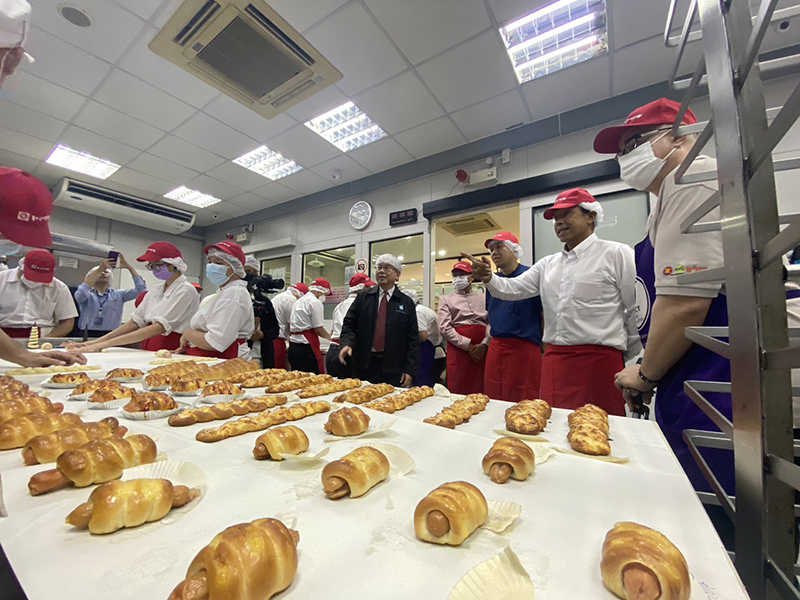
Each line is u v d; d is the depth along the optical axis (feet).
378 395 5.27
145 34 9.62
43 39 9.74
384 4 8.38
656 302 4.13
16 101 12.41
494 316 8.78
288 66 10.07
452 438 3.37
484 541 1.85
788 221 2.19
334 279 20.13
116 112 12.98
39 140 15.01
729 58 2.13
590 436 3.25
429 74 10.68
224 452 3.04
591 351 6.22
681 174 2.95
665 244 4.03
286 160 16.93
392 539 1.86
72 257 16.52
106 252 17.02
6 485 2.34
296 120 13.32
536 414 3.94
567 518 2.05
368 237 18.33
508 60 10.13
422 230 16.49
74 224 21.06
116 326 15.93
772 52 8.88
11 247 5.20
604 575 1.52
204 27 8.88
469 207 14.85
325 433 3.59
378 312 9.49
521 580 1.51
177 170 17.60
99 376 6.15
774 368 1.95
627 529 1.70
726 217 2.24
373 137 14.51
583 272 6.45
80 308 15.12
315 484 2.49
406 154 15.62
